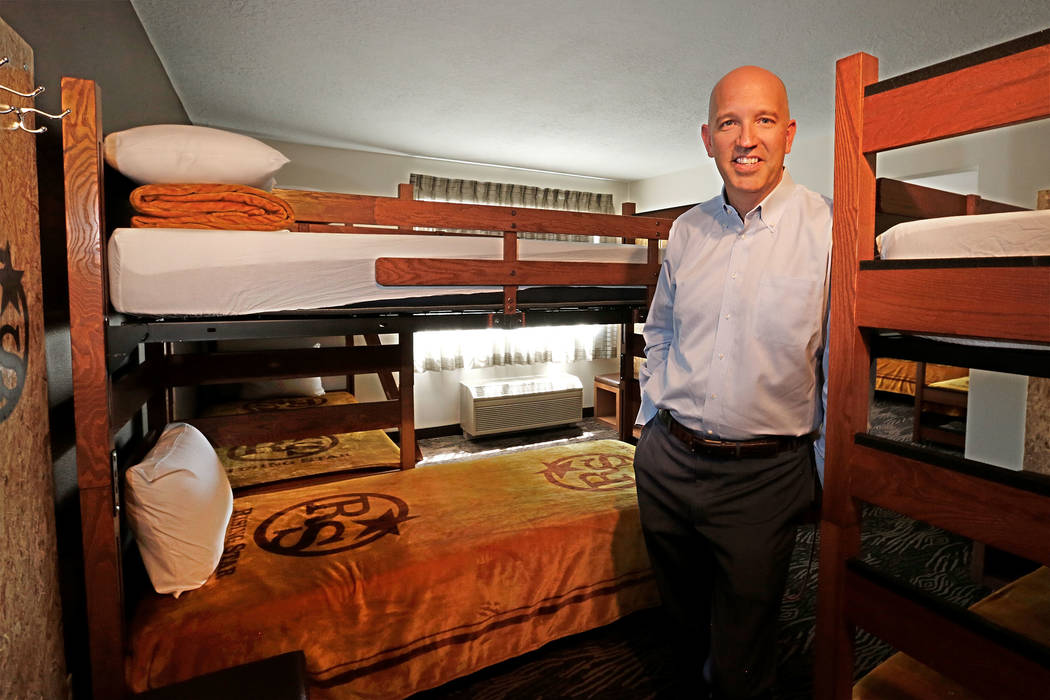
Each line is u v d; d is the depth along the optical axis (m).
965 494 0.88
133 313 1.37
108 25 1.87
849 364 1.05
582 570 1.85
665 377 1.46
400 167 4.44
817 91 3.01
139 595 1.48
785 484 1.28
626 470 2.41
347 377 4.30
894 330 0.97
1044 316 0.77
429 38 2.38
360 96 3.09
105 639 1.25
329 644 1.47
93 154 1.16
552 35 2.36
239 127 3.66
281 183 4.03
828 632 1.13
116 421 1.31
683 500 1.36
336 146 4.14
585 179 5.29
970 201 1.65
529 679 1.75
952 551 2.60
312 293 1.57
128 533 1.67
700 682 1.60
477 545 1.70
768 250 1.27
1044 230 0.81
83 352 1.18
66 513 1.36
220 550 1.58
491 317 2.04
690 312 1.37
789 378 1.26
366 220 2.47
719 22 2.24
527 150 4.26
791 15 2.18
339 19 2.21
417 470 2.45
